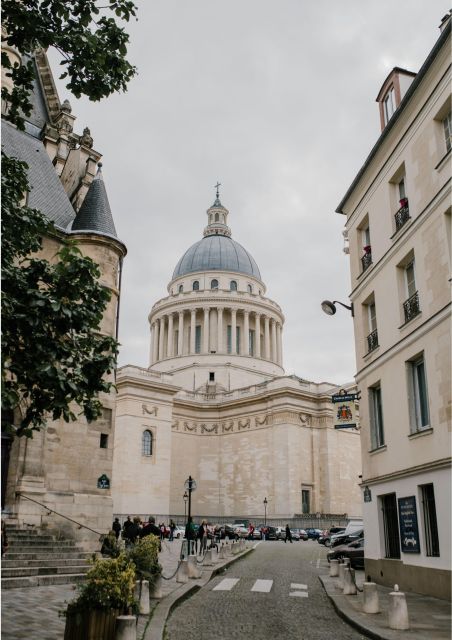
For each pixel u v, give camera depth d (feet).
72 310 40.22
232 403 284.20
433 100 62.13
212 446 287.89
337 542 123.03
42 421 41.47
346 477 264.31
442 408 56.39
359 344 80.79
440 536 54.75
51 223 45.03
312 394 268.21
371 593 47.26
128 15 41.42
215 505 277.23
